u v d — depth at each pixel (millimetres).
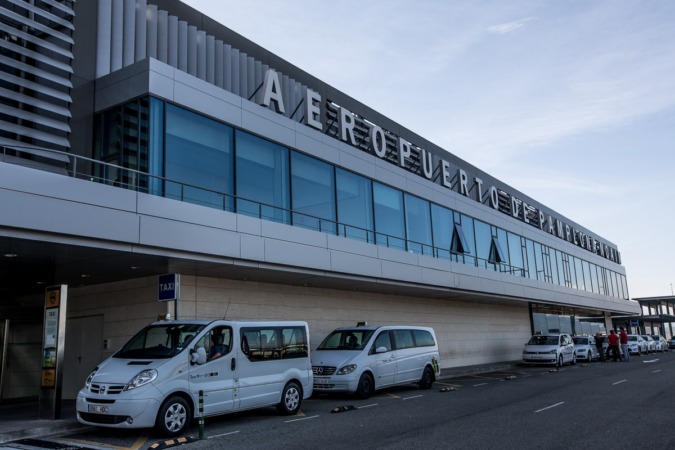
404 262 21781
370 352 16250
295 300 19562
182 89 14984
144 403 9844
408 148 25500
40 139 13656
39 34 14484
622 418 11586
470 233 29328
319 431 10594
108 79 15055
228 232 14656
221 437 10156
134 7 16453
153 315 15523
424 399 15469
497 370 28297
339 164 20469
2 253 12312
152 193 13766
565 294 38656
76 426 11453
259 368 12242
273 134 17703
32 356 18609
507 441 9328
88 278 16031
